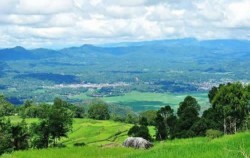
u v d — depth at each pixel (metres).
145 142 39.75
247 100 74.50
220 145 22.08
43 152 35.00
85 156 33.19
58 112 81.69
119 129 151.25
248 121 71.12
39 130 79.75
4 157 33.47
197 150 21.53
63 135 83.31
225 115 75.50
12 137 75.75
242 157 16.59
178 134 83.62
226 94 74.75
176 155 21.12
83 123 165.88
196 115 87.38
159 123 96.81
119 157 27.03
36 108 167.25
